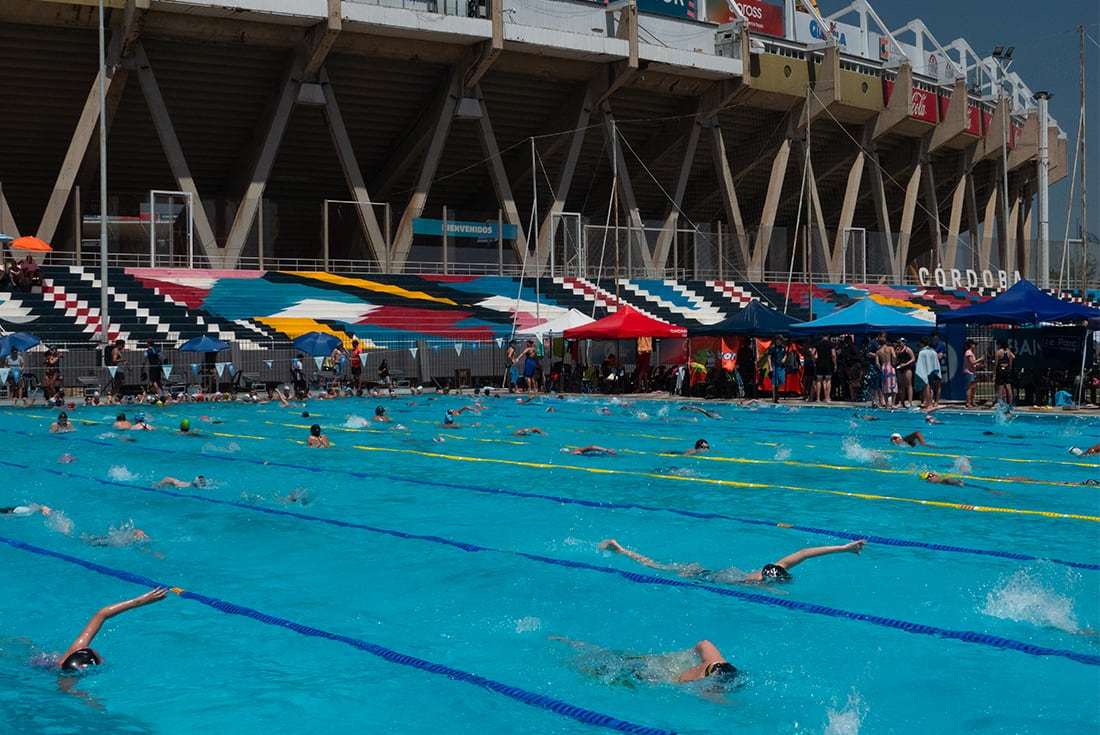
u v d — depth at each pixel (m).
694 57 41.81
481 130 40.22
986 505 10.29
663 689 5.03
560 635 5.98
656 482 12.01
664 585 7.13
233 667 5.40
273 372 29.62
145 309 31.50
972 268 52.44
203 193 44.38
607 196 49.38
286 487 11.76
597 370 30.95
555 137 43.53
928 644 5.73
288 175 43.66
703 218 54.19
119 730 4.53
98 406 25.39
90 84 35.38
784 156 47.72
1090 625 6.08
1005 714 4.66
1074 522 9.35
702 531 9.09
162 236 34.53
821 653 5.59
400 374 31.38
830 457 14.30
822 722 4.59
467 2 37.28
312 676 5.25
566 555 8.13
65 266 32.69
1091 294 47.81
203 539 8.83
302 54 36.06
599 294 39.94
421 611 6.52
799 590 6.95
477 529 9.23
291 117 39.66
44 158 38.78
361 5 34.91
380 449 15.67
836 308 43.97
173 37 34.38
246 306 33.12
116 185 41.72
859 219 60.50
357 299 35.09
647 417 21.73
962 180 55.59
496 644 5.80
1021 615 6.29
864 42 53.53
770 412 22.83
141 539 8.81
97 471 13.16
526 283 39.44
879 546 8.35
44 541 8.76
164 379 27.34
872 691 4.98
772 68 44.59
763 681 5.14
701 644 5.51
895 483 11.80
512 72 40.53
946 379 24.59
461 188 47.69
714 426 19.53
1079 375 22.53
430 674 5.27
